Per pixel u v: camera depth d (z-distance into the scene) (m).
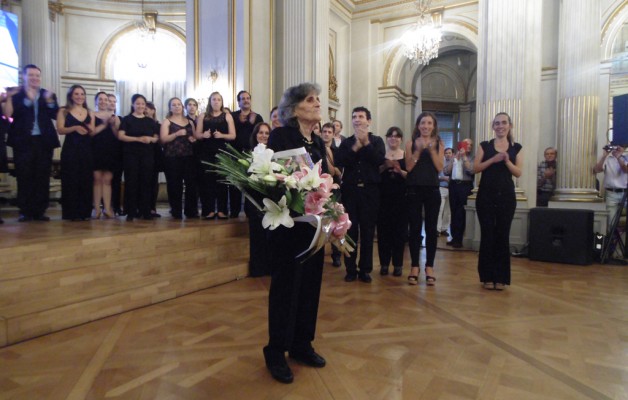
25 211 4.57
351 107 10.99
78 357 2.20
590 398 1.83
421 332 2.65
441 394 1.85
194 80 7.71
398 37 10.60
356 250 4.09
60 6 11.40
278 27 7.80
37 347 2.34
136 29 12.09
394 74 10.70
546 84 8.34
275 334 2.01
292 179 1.83
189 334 2.56
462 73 14.37
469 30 9.84
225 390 1.86
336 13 10.34
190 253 3.98
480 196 3.84
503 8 6.14
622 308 3.24
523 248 5.84
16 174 4.53
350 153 3.98
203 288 3.71
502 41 6.15
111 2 11.88
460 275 4.43
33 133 4.48
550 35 8.29
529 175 6.00
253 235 4.22
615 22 7.98
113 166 5.18
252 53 7.38
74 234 3.52
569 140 6.33
